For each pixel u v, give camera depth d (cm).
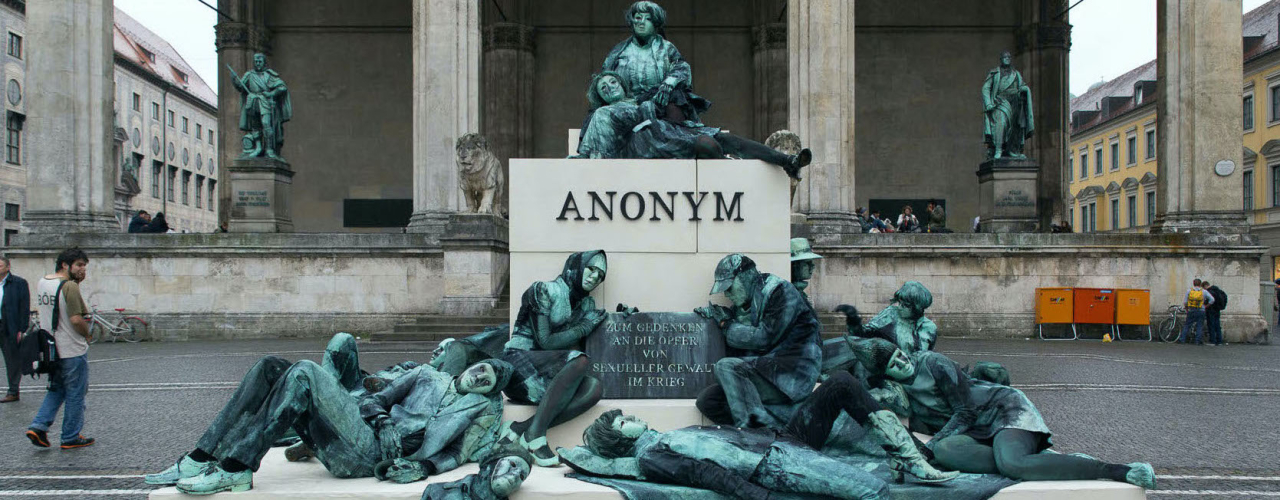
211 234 2627
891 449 643
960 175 3797
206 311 2623
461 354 805
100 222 2708
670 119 852
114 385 1514
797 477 602
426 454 674
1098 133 8119
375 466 656
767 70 3797
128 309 2620
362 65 3816
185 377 1627
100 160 2716
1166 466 907
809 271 834
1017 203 2881
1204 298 2530
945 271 2656
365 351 2047
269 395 634
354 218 3788
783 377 729
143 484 833
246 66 3731
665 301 800
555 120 3894
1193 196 2755
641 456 634
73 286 1002
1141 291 2614
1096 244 2653
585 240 801
